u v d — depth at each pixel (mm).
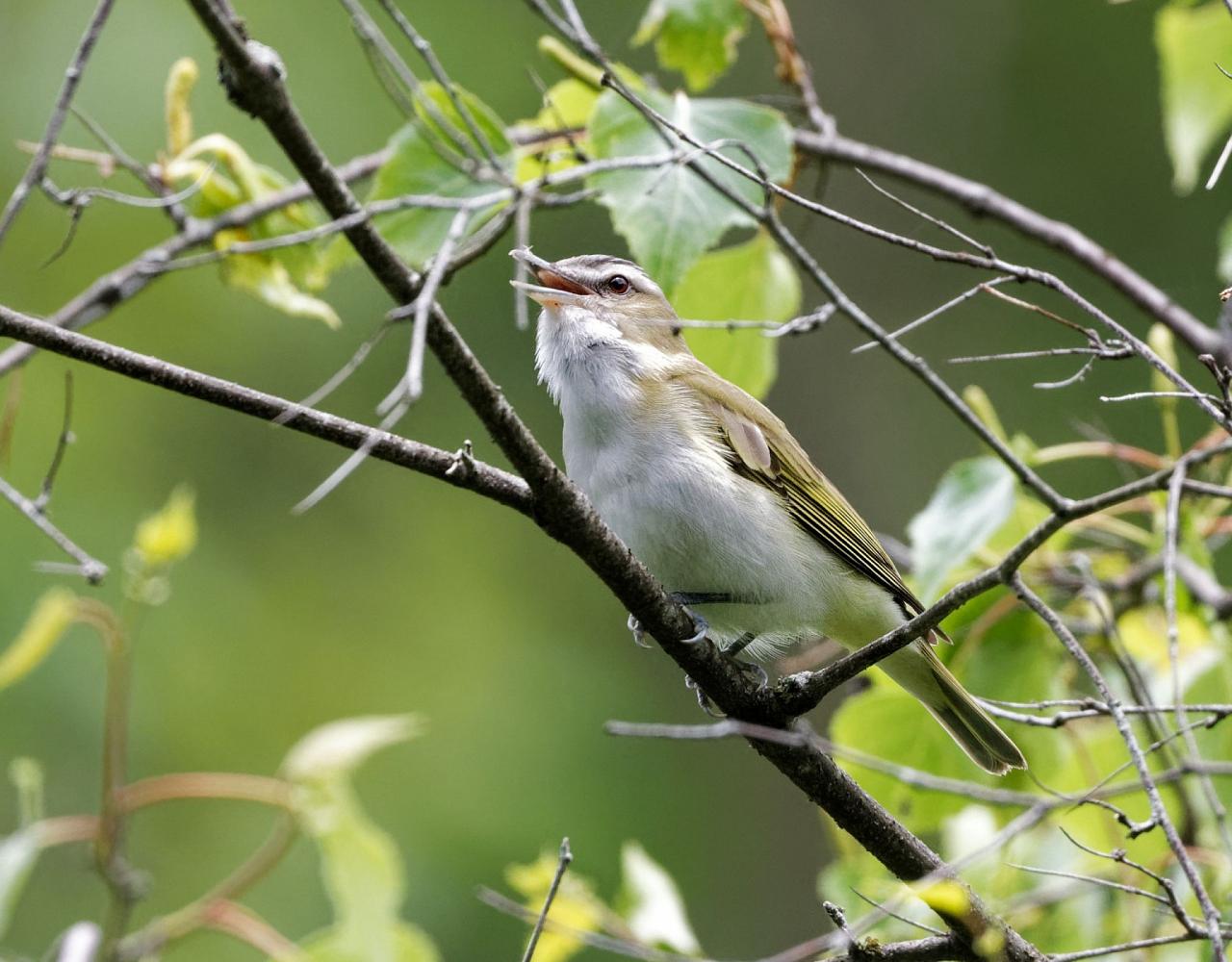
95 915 14016
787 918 17719
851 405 18984
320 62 17031
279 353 17250
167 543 8781
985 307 18766
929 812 9703
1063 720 6945
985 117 19516
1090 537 10344
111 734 8188
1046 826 9211
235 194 9828
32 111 15875
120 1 16219
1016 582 6629
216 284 16953
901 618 9797
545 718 16703
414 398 5559
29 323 6227
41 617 8367
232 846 14570
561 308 9664
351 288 17469
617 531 9352
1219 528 9938
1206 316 18453
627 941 8562
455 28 17625
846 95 19547
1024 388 18250
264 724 15773
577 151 8992
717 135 8688
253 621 16312
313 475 17344
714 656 7285
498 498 6824
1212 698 9102
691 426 9320
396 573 17250
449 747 16156
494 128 8953
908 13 19719
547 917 8391
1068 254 10734
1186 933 6754
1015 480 8703
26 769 8117
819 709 16859
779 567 9359
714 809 17562
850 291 18938
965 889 6750
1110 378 17922
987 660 9609
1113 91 19375
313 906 14188
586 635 17516
